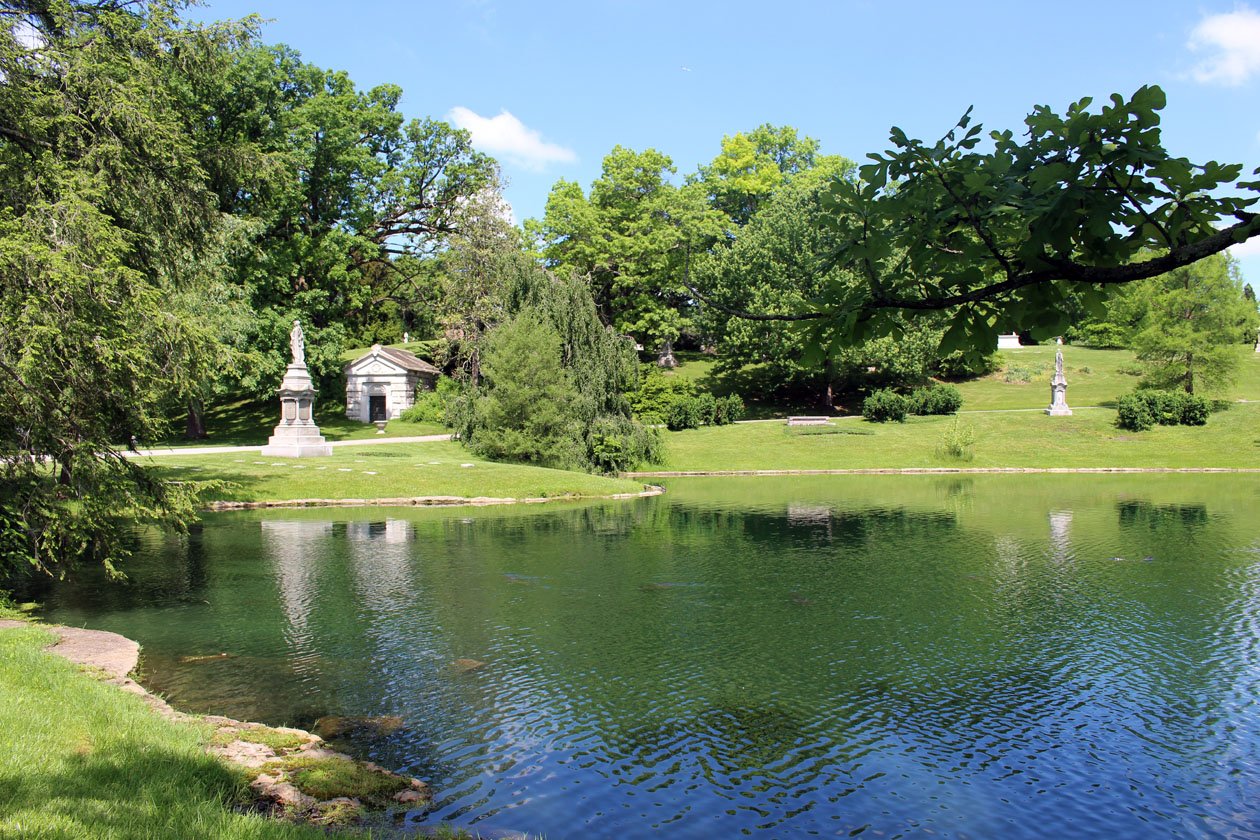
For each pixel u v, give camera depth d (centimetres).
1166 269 310
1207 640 1272
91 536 1510
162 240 1848
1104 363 6675
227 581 1675
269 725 941
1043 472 4138
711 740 923
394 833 688
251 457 3566
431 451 4025
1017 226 350
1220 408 5012
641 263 6425
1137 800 798
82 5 1791
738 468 4319
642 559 1902
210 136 4059
